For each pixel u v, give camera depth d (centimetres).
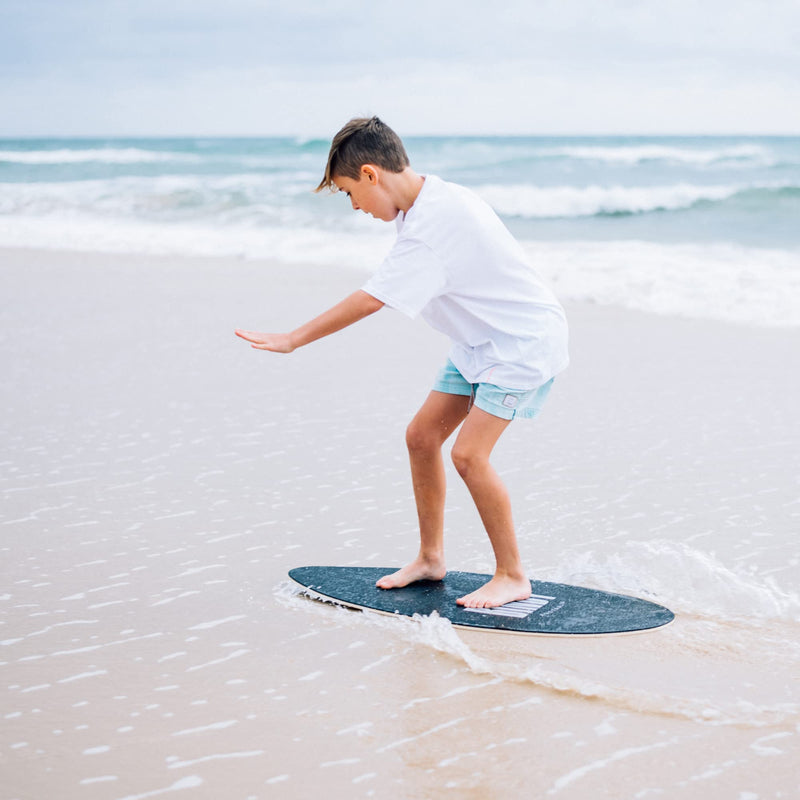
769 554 371
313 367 693
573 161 2681
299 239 1409
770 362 698
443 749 234
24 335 797
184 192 2084
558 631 301
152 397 612
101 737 238
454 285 311
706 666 281
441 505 342
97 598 330
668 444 518
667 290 957
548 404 604
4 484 452
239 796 213
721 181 2281
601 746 236
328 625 311
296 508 424
